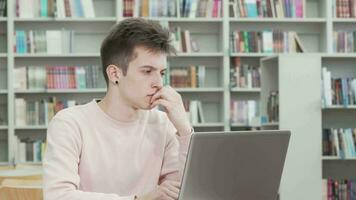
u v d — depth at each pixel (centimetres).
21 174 371
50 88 742
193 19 755
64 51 746
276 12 767
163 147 216
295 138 594
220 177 176
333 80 694
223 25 759
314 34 805
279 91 594
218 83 794
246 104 758
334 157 690
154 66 195
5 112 767
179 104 203
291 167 594
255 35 761
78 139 202
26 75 743
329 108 692
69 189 189
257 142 181
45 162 196
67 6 746
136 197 184
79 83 746
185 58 786
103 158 205
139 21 197
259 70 759
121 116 208
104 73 205
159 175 216
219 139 171
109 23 781
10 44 740
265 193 191
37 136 767
